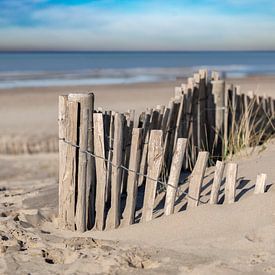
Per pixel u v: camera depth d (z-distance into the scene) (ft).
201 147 20.97
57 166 36.63
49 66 215.10
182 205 15.38
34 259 12.97
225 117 21.36
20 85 99.25
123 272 11.84
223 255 12.12
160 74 144.97
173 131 18.92
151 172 14.96
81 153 14.94
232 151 20.92
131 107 63.36
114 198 15.08
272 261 11.59
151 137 14.84
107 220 15.38
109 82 109.19
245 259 11.81
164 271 11.62
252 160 18.93
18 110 62.03
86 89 89.66
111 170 15.70
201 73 20.98
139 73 151.84
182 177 18.93
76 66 217.56
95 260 12.55
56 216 16.81
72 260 12.94
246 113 21.44
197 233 13.44
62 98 15.14
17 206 18.72
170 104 18.51
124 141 16.52
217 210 14.14
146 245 13.30
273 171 16.67
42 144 42.42
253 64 246.47
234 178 14.48
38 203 18.62
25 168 36.06
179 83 104.88
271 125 23.56
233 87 21.79
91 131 14.99
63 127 15.20
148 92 83.51
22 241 14.48
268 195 14.12
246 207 13.94
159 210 15.72
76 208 15.30
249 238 12.74
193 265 11.75
